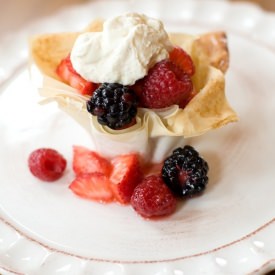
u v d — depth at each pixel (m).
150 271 0.31
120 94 0.33
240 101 0.40
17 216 0.35
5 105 0.41
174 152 0.35
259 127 0.38
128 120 0.33
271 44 0.43
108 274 0.31
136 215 0.34
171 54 0.34
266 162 0.36
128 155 0.35
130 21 0.34
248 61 0.42
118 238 0.33
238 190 0.34
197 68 0.36
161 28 0.34
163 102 0.33
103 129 0.34
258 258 0.31
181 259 0.32
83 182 0.35
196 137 0.37
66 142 0.38
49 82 0.35
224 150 0.37
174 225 0.33
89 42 0.33
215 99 0.35
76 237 0.33
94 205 0.35
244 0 0.48
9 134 0.39
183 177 0.34
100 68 0.33
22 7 0.51
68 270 0.32
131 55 0.33
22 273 0.32
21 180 0.36
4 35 0.46
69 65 0.35
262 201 0.34
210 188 0.35
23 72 0.43
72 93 0.34
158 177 0.34
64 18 0.47
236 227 0.33
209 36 0.39
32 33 0.46
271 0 0.47
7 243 0.33
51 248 0.33
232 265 0.31
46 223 0.34
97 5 0.47
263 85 0.40
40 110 0.40
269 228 0.32
